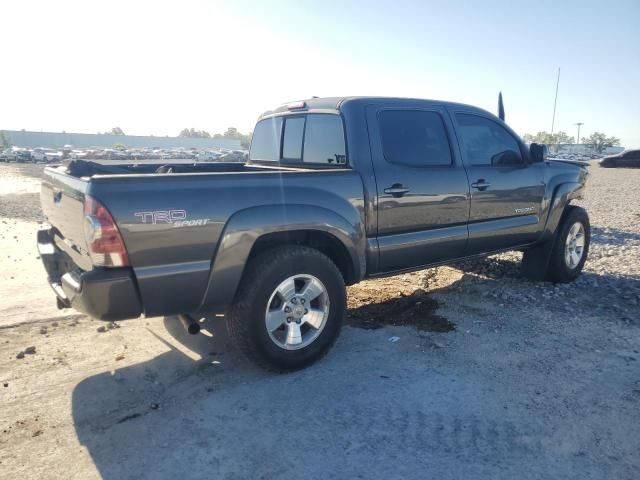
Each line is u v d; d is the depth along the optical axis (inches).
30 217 476.1
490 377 145.9
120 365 156.8
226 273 135.2
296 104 191.9
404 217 171.5
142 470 107.8
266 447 114.9
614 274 252.8
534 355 160.1
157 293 128.0
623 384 141.3
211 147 4894.2
